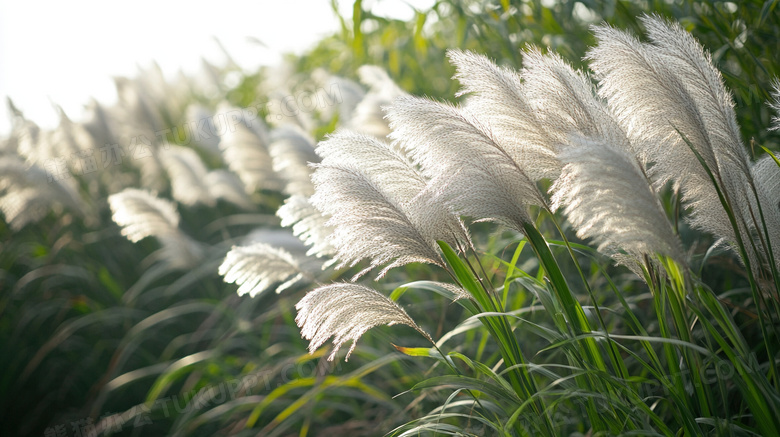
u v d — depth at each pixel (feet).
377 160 7.52
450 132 7.14
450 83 13.60
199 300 13.93
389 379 9.52
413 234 7.36
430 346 9.51
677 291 7.11
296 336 10.61
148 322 13.29
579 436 7.63
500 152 7.17
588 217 6.93
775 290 7.33
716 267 8.89
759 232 7.16
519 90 7.24
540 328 7.46
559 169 7.27
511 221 7.25
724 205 7.06
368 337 9.96
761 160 7.66
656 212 6.75
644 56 7.10
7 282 16.21
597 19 9.97
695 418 7.15
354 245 7.41
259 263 8.71
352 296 7.47
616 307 8.68
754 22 9.30
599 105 7.27
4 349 14.21
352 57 18.60
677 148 7.22
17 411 13.67
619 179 6.72
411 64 14.92
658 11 9.52
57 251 15.69
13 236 18.20
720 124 7.16
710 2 9.21
